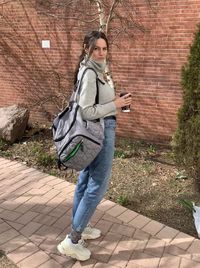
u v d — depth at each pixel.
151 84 3.44
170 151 3.19
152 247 1.85
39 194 2.42
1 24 4.32
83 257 1.74
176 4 3.15
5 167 2.92
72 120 1.51
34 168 2.90
